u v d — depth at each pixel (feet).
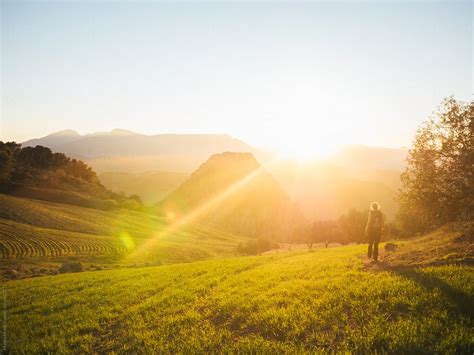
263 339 23.93
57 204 417.69
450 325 21.17
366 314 25.04
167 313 34.04
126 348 26.63
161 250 306.35
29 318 39.37
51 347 29.27
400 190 70.49
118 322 34.06
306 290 33.14
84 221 363.56
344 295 29.22
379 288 29.43
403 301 25.50
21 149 601.62
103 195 573.74
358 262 45.47
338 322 24.67
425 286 27.78
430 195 62.90
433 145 63.31
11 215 311.47
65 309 42.32
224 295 36.81
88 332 32.32
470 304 23.30
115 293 48.14
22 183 471.62
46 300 48.37
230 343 24.16
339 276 37.70
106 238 311.27
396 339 20.38
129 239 334.85
